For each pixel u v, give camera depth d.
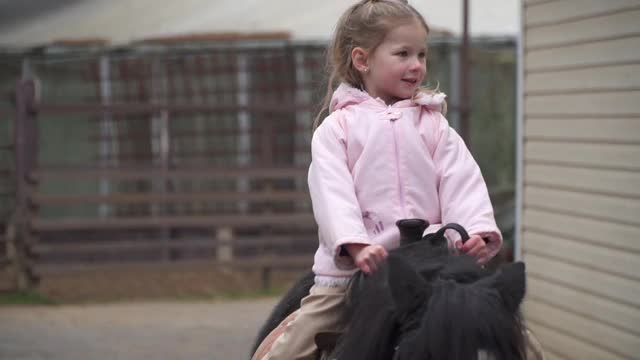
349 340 3.65
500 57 16.05
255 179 15.92
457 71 15.80
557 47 8.28
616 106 7.57
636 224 7.39
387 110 4.08
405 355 3.32
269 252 15.30
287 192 14.64
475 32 15.54
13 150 13.95
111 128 16.64
